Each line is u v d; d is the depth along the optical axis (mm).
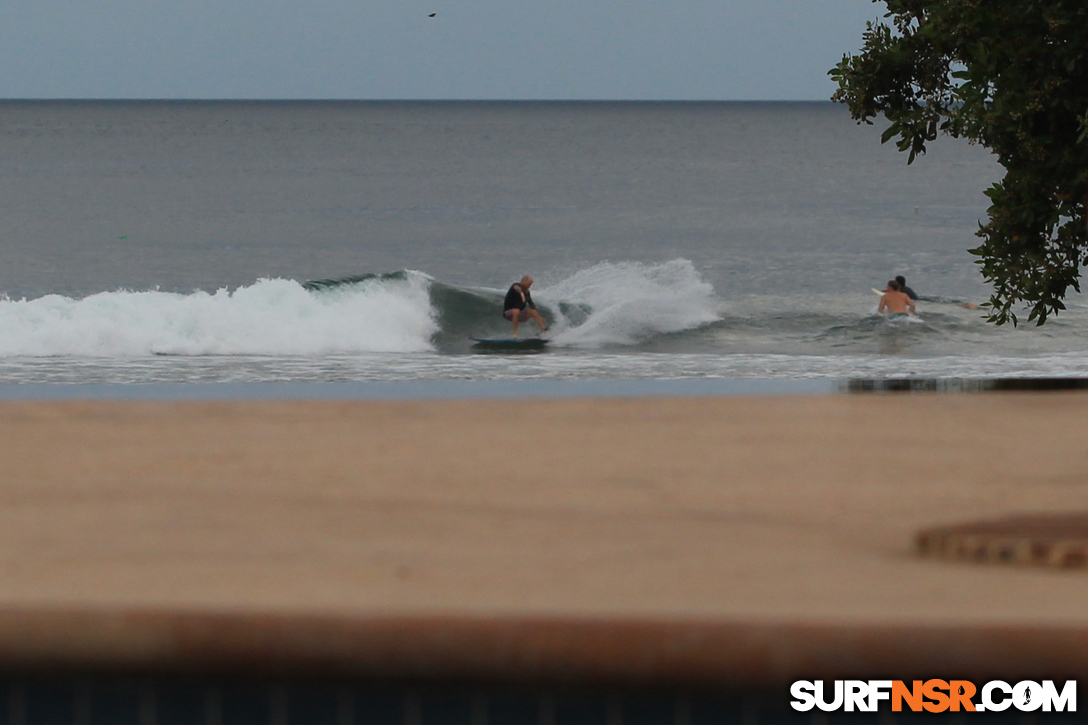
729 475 16844
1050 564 11164
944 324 87250
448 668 8789
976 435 19953
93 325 73625
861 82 34438
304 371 60406
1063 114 30125
